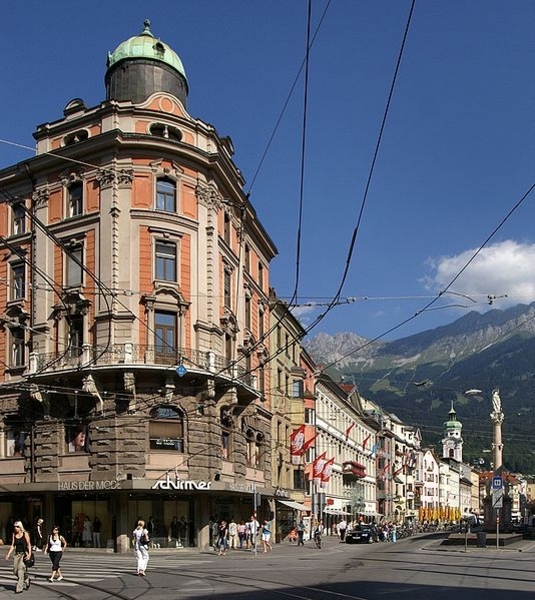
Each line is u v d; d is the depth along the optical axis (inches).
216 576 1060.5
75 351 1733.5
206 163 1839.3
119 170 1760.6
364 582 955.3
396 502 5128.0
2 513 1855.3
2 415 1852.9
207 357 1763.0
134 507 1694.1
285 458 2546.8
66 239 1796.3
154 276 1736.0
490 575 1055.6
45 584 947.3
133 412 1669.5
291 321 2714.1
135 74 1919.3
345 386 3951.8
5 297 1902.1
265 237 2342.5
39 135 1872.5
